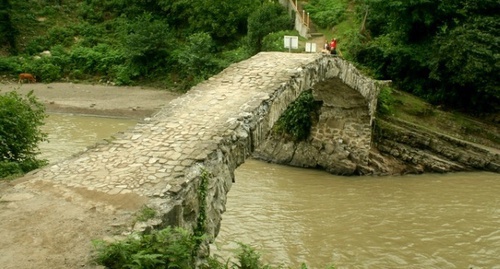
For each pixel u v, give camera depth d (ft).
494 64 66.64
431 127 66.95
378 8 75.41
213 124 27.94
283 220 43.32
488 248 38.70
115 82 101.14
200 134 26.63
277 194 50.75
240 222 42.39
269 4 100.42
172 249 16.92
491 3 71.97
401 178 58.08
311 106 61.72
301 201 48.75
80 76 104.12
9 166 29.91
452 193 52.13
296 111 62.28
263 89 33.01
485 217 45.14
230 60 90.38
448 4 71.31
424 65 71.87
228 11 107.14
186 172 22.47
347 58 77.25
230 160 26.76
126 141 26.76
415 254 37.42
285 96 34.53
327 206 47.42
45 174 23.58
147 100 89.30
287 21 93.20
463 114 73.77
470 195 51.49
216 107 30.58
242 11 105.50
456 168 60.75
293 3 97.45
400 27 75.20
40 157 55.31
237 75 36.52
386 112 64.03
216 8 107.24
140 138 26.99
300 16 91.45
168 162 23.58
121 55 105.81
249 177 57.06
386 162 59.93
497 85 68.28
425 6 71.56
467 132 67.92
